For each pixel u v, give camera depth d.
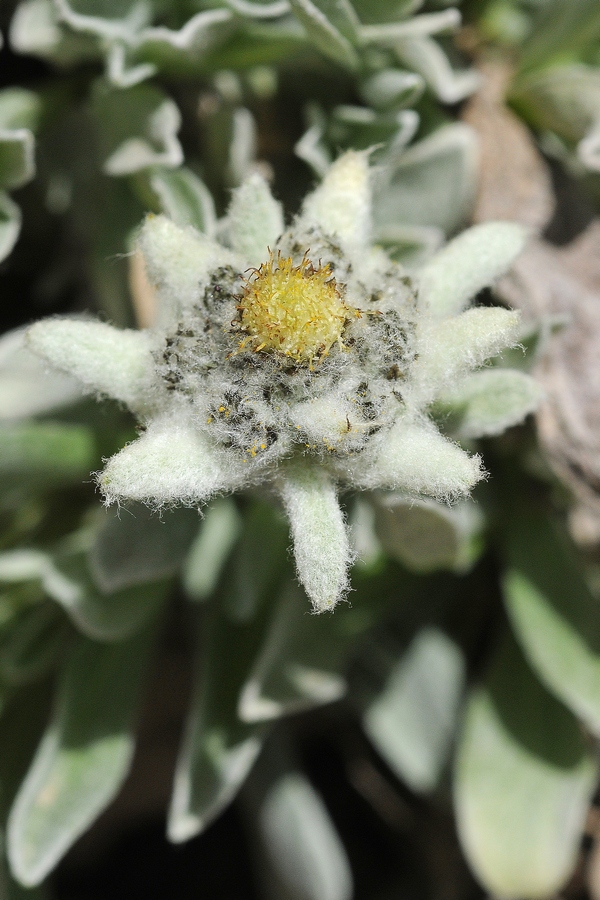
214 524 0.23
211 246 0.20
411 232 0.22
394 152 0.22
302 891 0.23
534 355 0.21
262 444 0.19
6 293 0.25
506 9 0.24
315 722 0.25
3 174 0.22
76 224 0.24
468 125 0.24
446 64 0.23
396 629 0.24
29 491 0.22
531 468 0.23
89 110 0.23
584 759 0.22
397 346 0.19
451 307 0.20
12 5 0.24
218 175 0.23
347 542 0.19
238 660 0.22
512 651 0.23
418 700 0.24
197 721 0.22
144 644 0.22
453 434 0.20
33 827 0.21
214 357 0.19
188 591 0.23
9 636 0.22
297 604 0.22
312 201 0.20
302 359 0.19
